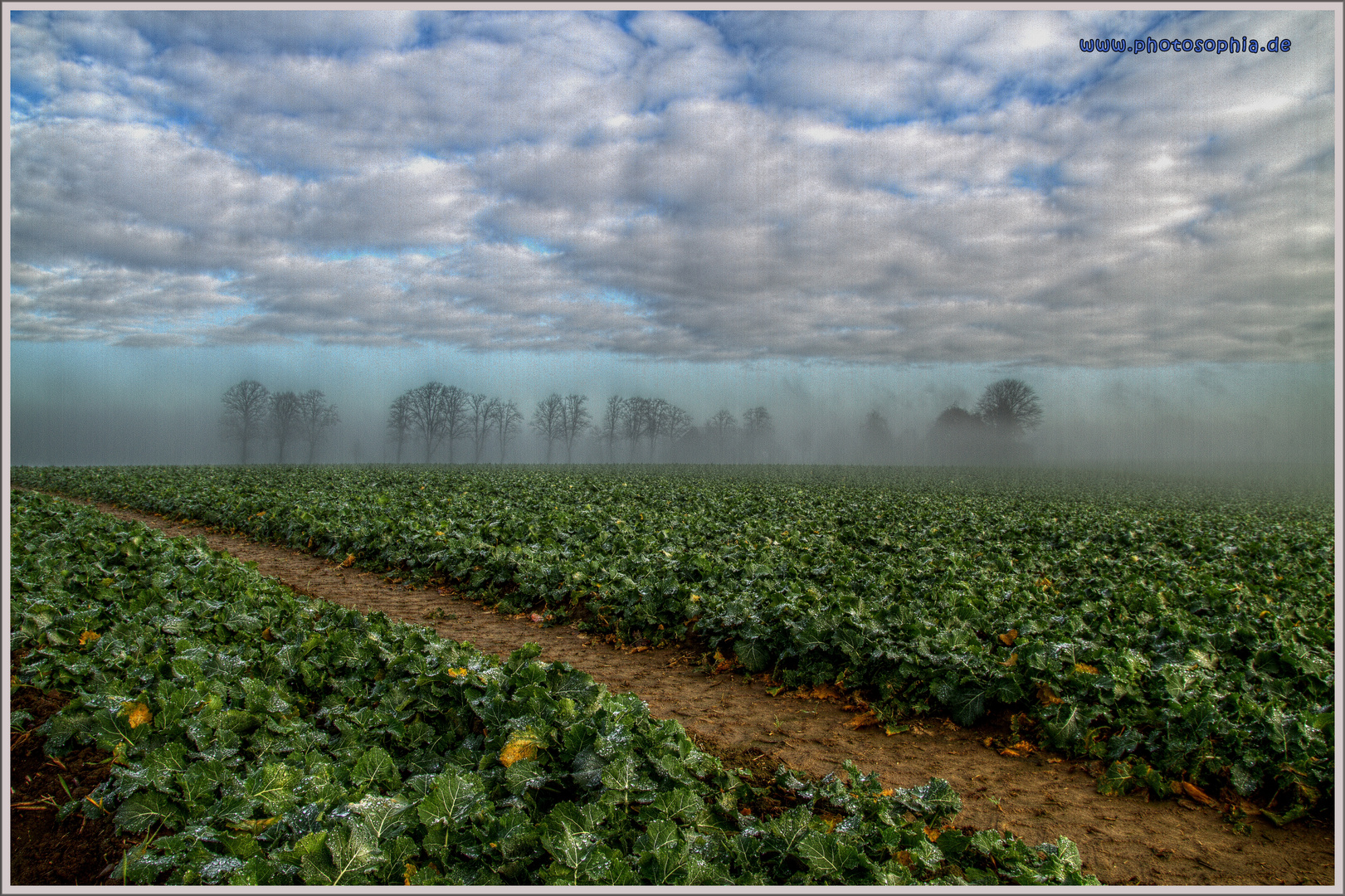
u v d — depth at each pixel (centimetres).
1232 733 549
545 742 459
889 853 394
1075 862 409
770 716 689
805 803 483
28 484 3344
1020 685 654
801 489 3472
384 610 1080
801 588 991
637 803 417
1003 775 575
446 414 10431
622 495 2581
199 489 2478
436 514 1741
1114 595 1013
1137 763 559
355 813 370
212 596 844
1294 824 503
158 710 497
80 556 1015
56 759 482
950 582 1047
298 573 1334
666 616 920
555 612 1026
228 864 340
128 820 398
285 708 535
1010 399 11794
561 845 352
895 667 711
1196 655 704
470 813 381
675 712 695
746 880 357
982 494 3722
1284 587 1147
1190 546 1658
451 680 558
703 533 1549
